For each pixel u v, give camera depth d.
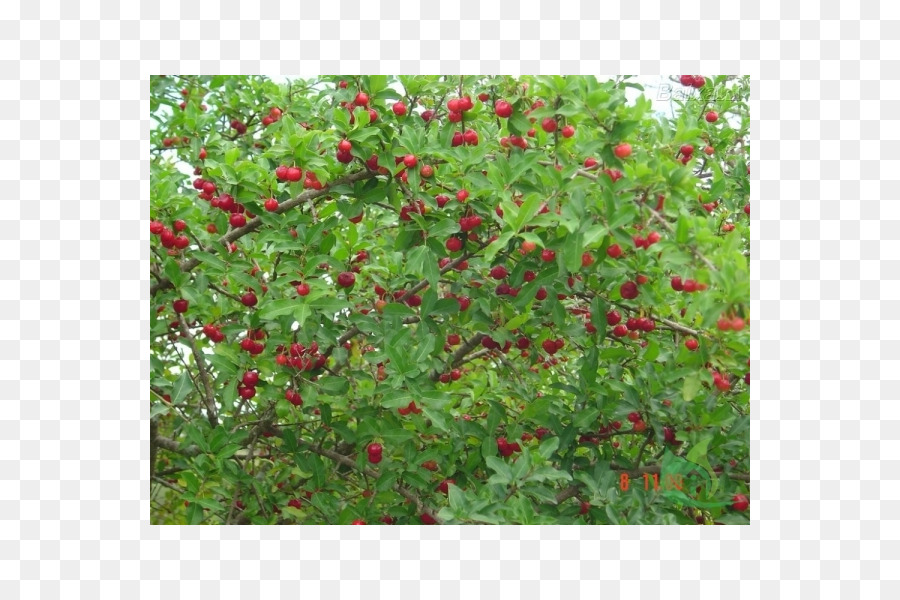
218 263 3.26
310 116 3.99
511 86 3.40
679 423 3.11
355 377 3.66
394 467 3.40
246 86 4.66
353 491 3.84
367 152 3.21
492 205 3.07
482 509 2.82
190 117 4.28
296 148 3.17
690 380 2.69
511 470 2.95
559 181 2.76
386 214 4.47
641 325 3.19
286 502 3.50
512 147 3.08
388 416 3.40
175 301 3.31
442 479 3.49
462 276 3.54
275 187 3.32
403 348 3.20
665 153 3.01
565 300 3.70
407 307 3.36
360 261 3.61
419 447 3.62
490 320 3.40
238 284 3.47
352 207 3.33
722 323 2.43
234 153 3.30
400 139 3.16
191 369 4.09
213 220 3.44
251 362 3.37
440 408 3.14
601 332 3.15
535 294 3.06
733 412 3.27
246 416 3.82
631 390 3.15
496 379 3.85
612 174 2.73
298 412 3.66
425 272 3.12
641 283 3.04
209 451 3.31
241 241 3.68
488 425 3.38
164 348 4.18
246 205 3.27
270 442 3.86
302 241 3.23
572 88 2.78
